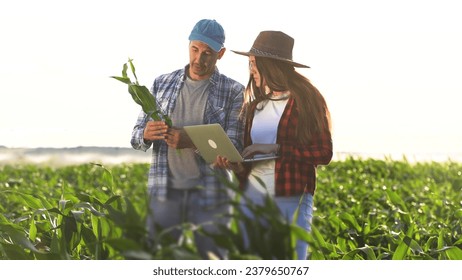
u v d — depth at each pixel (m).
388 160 23.31
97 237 5.75
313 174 6.87
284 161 6.75
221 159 7.02
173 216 3.39
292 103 6.91
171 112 8.13
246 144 7.12
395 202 11.03
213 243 3.46
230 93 8.18
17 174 23.11
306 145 6.79
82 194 6.04
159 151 7.95
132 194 3.44
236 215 3.29
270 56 7.03
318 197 14.82
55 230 6.14
